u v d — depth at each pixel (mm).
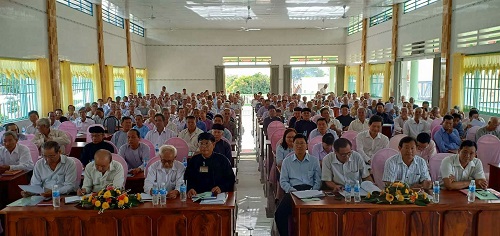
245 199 6309
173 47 21500
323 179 4520
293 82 23672
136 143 5418
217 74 21703
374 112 11219
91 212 3480
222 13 15555
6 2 8555
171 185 4285
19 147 5340
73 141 7375
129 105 12398
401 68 14867
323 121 6430
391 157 4414
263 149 7906
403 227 3568
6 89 8781
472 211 3592
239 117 11992
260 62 21766
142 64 20797
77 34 12508
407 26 13875
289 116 11344
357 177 4480
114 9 14773
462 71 10344
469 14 10047
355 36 19812
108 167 4211
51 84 10625
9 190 4793
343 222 3574
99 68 14297
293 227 3980
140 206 3570
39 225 3480
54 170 4324
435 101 11945
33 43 9789
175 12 15312
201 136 4305
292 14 15977
